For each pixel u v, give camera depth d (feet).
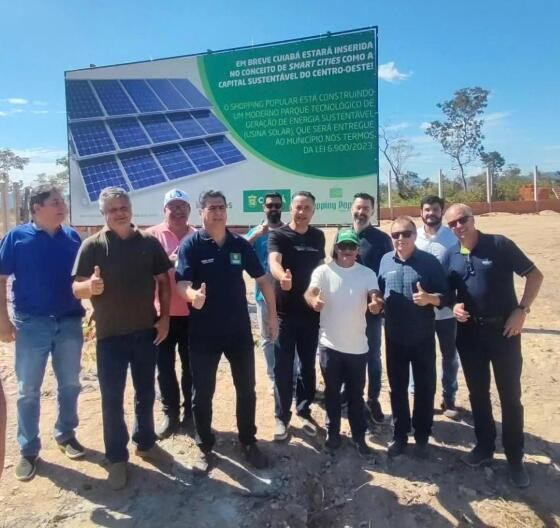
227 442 13.84
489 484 12.55
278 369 13.71
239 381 12.50
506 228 52.37
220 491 12.00
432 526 11.48
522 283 31.71
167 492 11.84
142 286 11.76
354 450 13.66
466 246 12.43
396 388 13.32
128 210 11.54
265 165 24.98
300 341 13.91
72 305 12.50
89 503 11.39
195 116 26.32
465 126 130.72
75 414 12.91
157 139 27.22
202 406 12.29
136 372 12.10
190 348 12.21
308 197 13.50
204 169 26.14
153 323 12.23
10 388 16.67
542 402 16.11
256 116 25.02
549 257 37.91
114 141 28.04
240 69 25.23
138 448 12.50
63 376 12.59
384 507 11.94
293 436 14.21
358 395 13.24
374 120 22.90
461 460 13.25
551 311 26.07
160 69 27.02
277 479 12.51
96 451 13.17
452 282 12.87
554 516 11.73
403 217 13.03
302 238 13.74
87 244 11.48
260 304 16.03
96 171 28.25
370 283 12.93
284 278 12.64
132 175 27.63
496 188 82.69
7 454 12.97
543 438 14.29
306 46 23.72
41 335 12.01
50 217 12.03
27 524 10.72
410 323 12.84
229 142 25.64
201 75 26.16
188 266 11.87
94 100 28.45
